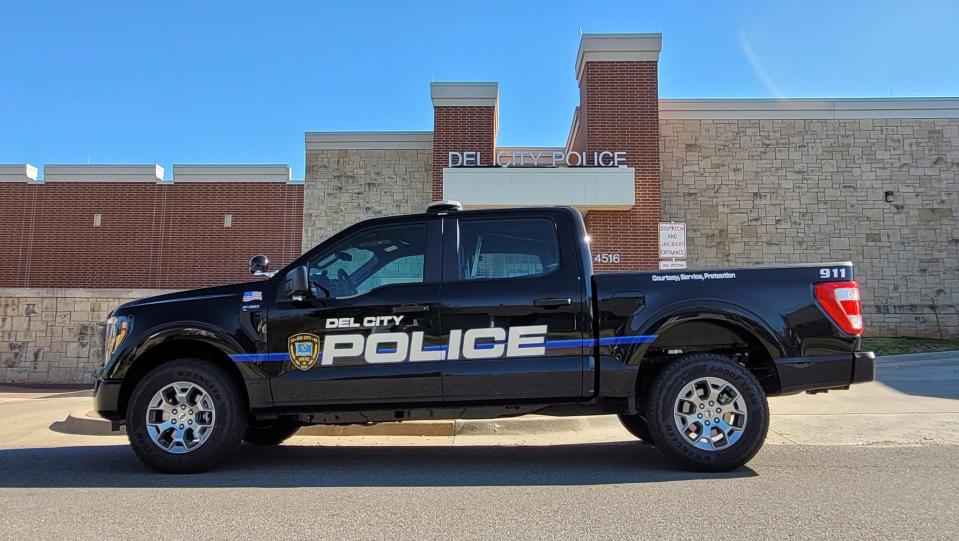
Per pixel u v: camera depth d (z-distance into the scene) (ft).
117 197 66.13
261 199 65.00
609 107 49.70
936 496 14.94
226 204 65.10
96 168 66.39
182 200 65.57
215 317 17.61
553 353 17.21
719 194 52.75
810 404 28.45
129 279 65.00
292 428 21.57
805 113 53.11
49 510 14.34
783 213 52.54
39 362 46.83
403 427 24.52
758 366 18.19
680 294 17.37
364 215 57.11
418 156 57.52
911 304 51.60
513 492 15.69
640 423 21.27
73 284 65.46
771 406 28.12
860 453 19.77
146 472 18.12
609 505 14.47
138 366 18.38
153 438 17.38
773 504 14.38
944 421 24.91
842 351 17.06
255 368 17.39
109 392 17.71
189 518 13.70
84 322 47.09
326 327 17.48
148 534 12.71
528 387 17.17
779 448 20.66
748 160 53.01
